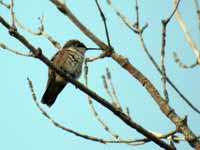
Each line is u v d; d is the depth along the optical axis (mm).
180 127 7207
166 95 7520
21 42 7879
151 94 7629
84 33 8008
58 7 7715
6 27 7641
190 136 7094
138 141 8188
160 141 7793
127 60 8039
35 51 8281
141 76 7836
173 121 7305
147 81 7770
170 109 7391
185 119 7223
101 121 8680
